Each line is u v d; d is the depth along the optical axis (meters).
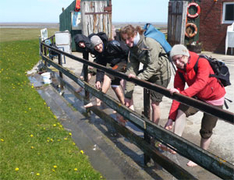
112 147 4.10
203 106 2.18
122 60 4.63
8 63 10.65
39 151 3.87
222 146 3.97
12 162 3.52
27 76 9.34
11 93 6.79
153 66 3.41
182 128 3.14
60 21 15.16
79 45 4.84
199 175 3.32
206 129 3.12
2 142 4.02
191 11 13.14
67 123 5.16
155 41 3.41
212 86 2.90
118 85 4.81
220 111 2.01
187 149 2.46
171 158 3.71
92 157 3.88
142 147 3.32
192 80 2.92
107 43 4.52
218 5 12.57
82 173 3.40
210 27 13.11
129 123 4.92
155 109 3.87
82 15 13.06
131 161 3.68
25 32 30.22
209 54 12.48
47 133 4.50
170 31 14.13
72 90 6.07
